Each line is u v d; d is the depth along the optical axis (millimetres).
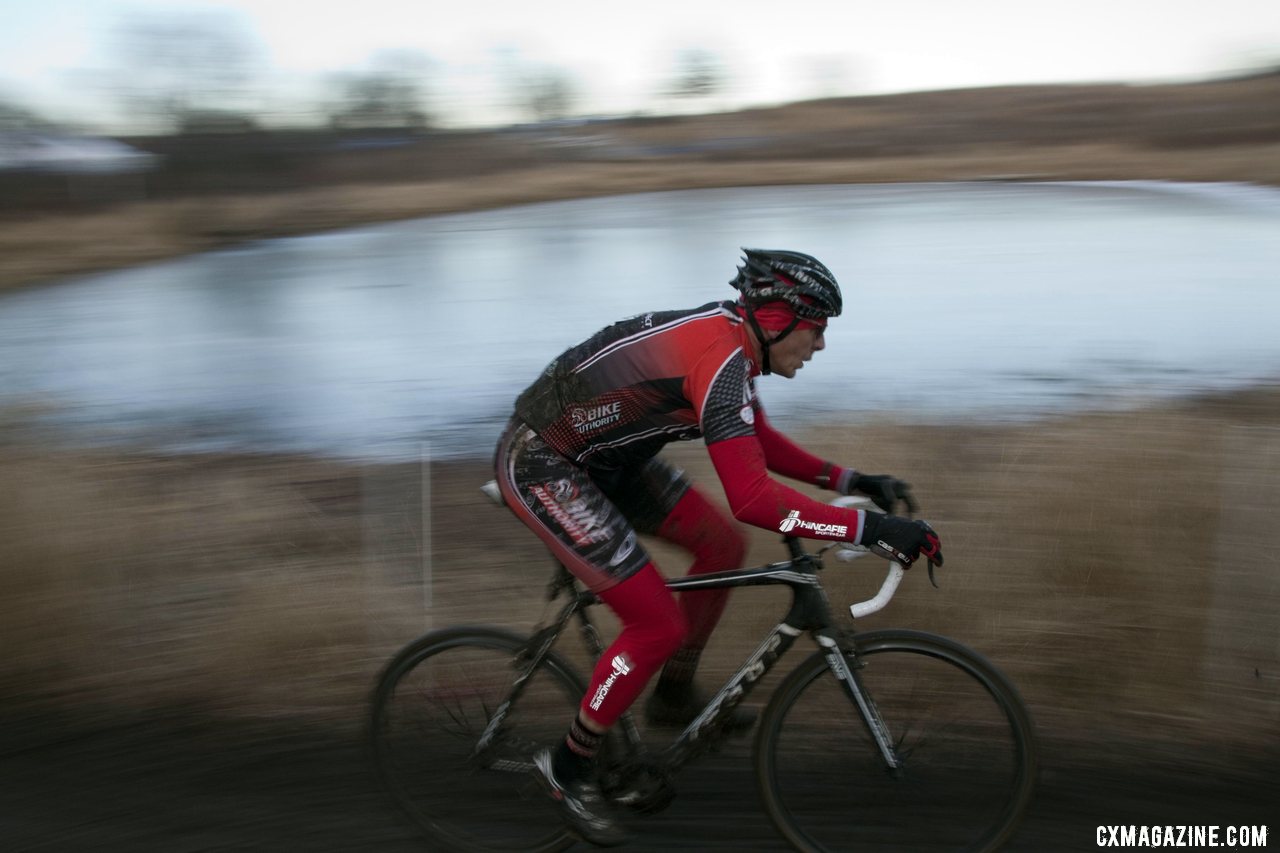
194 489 4926
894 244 14758
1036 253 13328
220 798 2820
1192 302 9586
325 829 2695
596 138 44219
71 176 24062
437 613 3703
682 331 2416
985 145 44438
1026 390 6535
